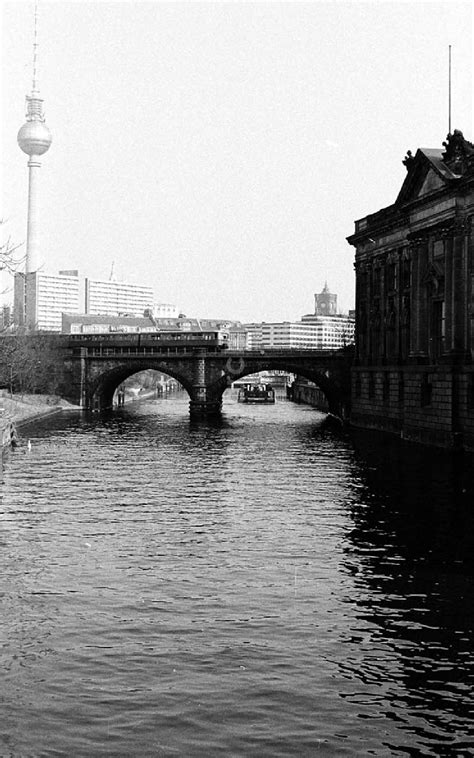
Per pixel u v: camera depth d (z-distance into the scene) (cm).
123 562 3316
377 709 2009
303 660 2302
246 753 1803
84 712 1983
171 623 2592
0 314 15262
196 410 12069
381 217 9544
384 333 9650
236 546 3600
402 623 2603
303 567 3253
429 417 7669
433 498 4741
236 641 2441
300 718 1961
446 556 3422
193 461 6538
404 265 8994
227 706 2017
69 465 6247
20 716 1962
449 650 2380
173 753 1802
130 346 12681
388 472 5844
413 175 8225
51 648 2378
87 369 12925
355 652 2359
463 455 6756
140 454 7025
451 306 7350
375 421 9762
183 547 3569
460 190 7200
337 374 11462
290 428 9956
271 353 11800
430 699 2064
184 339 12562
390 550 3525
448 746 1842
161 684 2138
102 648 2378
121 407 14512
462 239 7262
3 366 11575
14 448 7400
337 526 3997
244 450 7375
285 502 4650
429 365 7850
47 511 4356
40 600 2814
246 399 17562
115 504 4578
